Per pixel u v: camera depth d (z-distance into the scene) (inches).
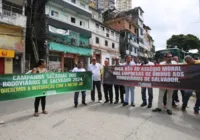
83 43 1049.5
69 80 260.7
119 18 1581.0
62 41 884.6
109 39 1339.8
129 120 196.1
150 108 253.4
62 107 261.4
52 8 872.9
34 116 213.5
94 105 273.9
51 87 239.9
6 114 223.9
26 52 781.9
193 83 212.5
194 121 197.0
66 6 927.7
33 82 224.2
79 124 182.7
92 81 289.6
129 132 161.0
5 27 641.0
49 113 227.3
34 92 222.7
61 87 251.4
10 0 685.3
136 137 150.3
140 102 295.0
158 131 164.7
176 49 736.3
